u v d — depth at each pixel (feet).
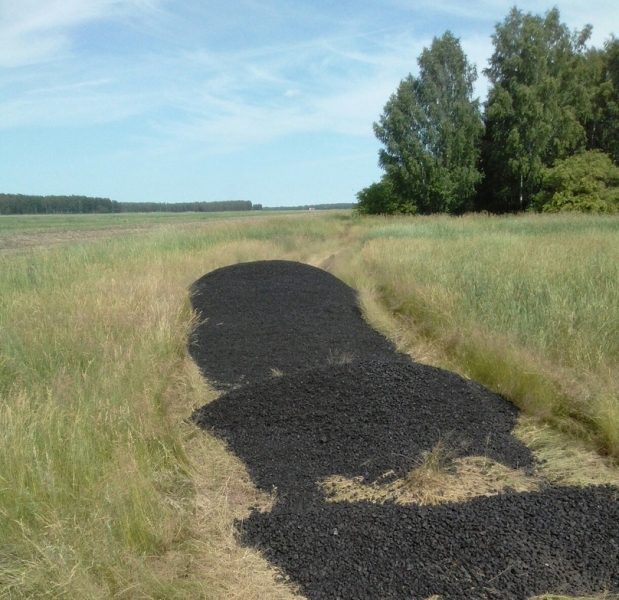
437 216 100.01
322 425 14.35
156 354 18.88
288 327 25.86
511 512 10.57
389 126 113.29
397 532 10.05
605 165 94.53
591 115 108.68
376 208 117.50
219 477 12.73
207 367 21.29
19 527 9.30
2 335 18.25
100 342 18.31
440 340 22.80
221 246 52.39
